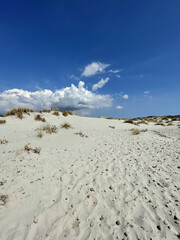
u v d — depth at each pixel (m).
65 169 3.97
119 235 2.14
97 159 4.88
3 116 10.65
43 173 3.62
